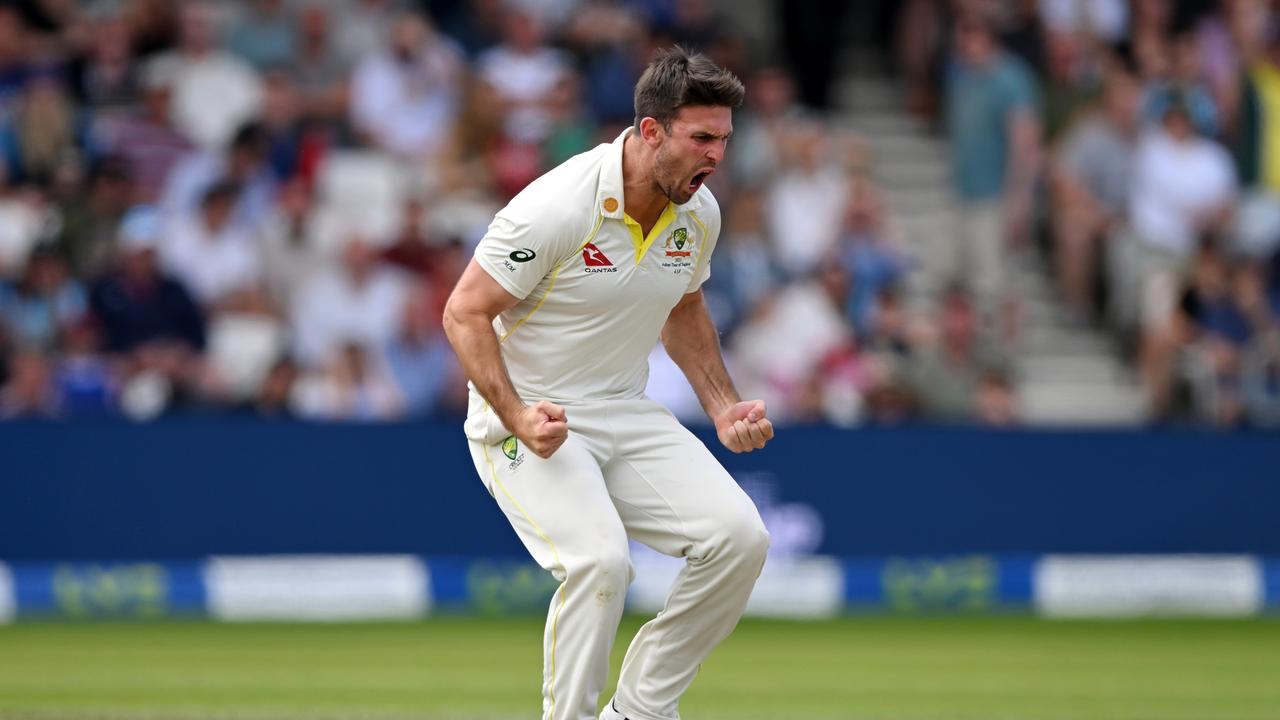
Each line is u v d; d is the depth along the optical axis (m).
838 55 48.31
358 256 36.59
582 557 14.09
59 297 35.06
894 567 34.50
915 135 46.59
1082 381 42.00
